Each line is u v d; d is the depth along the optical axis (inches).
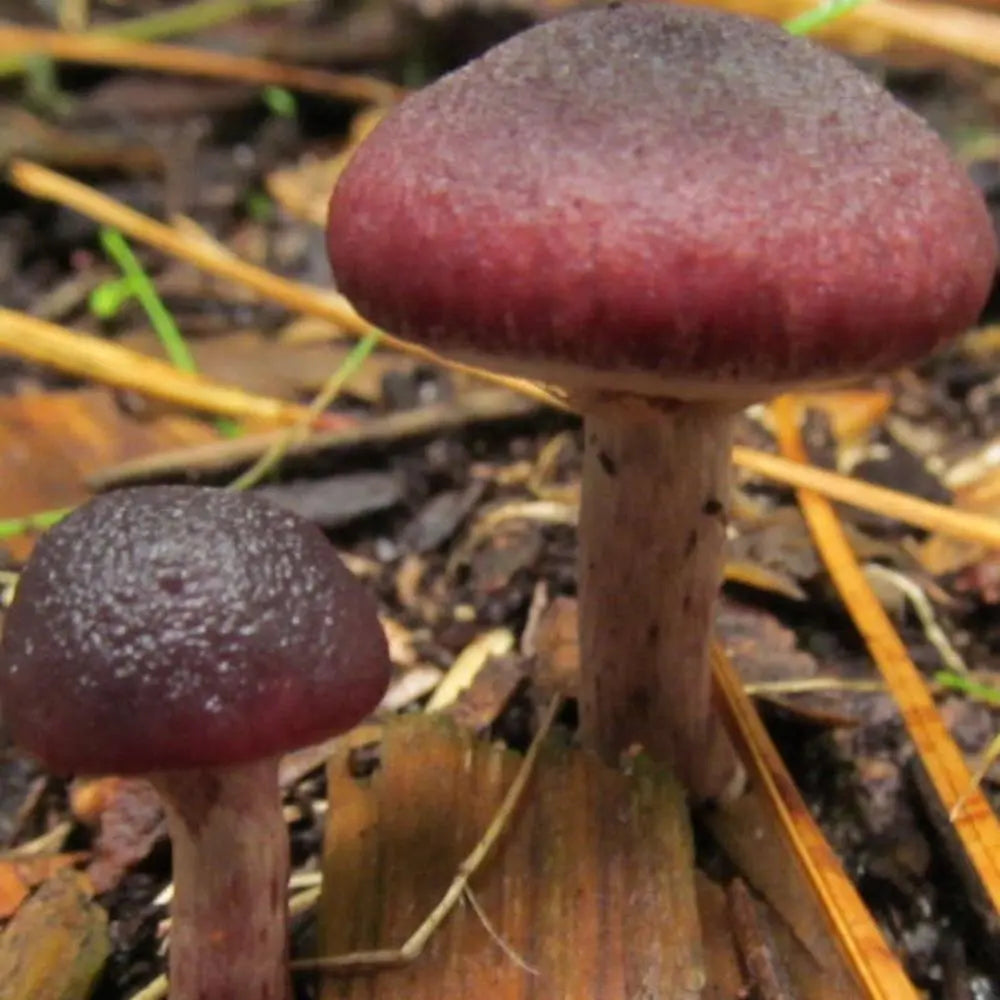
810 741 5.8
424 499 7.0
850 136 4.3
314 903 5.2
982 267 4.5
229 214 10.1
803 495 6.4
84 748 4.2
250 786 4.5
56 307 8.9
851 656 6.2
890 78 11.8
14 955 5.0
